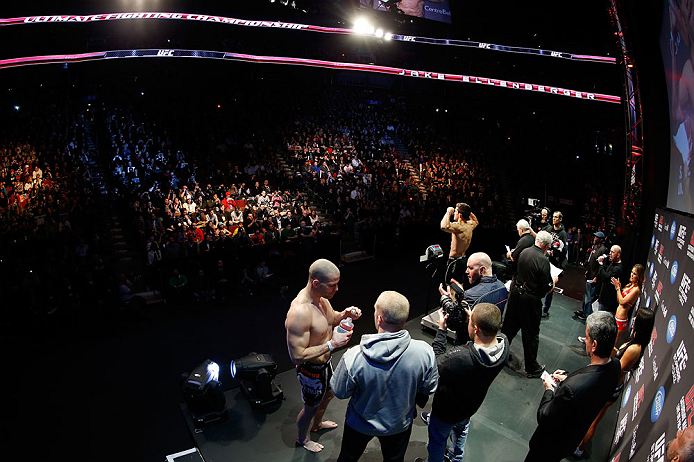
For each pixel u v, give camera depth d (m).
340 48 28.36
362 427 2.95
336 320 4.03
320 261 3.60
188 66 24.11
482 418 4.63
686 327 3.04
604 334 2.84
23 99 19.38
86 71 22.27
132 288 10.05
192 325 8.50
